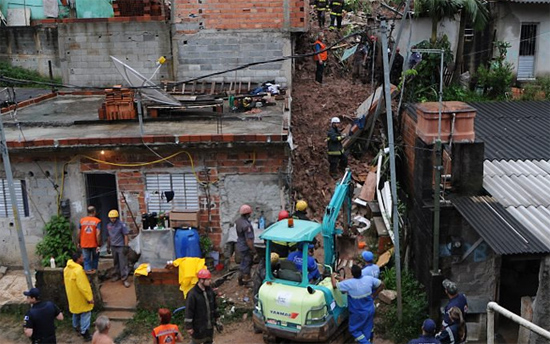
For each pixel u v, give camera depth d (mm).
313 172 17188
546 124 16625
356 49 21234
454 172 12250
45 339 10414
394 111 18797
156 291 13102
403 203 15859
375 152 18250
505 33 21812
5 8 28062
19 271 15180
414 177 13562
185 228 14438
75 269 11898
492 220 11203
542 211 11570
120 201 14898
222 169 14477
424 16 21609
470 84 21484
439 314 12117
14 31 25234
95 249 13867
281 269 11359
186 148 14211
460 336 10211
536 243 10406
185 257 13836
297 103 19516
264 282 11383
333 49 22422
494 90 21000
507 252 10117
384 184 16609
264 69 19625
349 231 14266
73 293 11977
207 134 14078
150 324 12781
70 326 12883
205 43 19641
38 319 10297
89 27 20031
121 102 16219
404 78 18656
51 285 13180
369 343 11172
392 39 21000
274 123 15539
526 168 13484
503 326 12211
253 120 15984
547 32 21859
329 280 11680
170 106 16438
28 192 14875
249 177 14484
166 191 14742
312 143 18078
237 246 13703
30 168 14719
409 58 20219
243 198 14641
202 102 16984
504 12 21578
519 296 13031
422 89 20047
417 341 9367
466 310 10625
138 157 14539
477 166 12219
